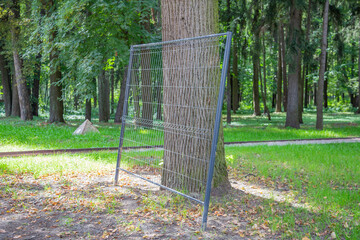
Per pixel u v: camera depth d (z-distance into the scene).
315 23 28.12
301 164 7.76
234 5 21.14
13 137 12.01
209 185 3.86
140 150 5.66
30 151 8.95
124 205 4.59
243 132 16.05
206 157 4.82
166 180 5.23
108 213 4.25
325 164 7.83
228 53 3.84
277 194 5.31
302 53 21.58
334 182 6.21
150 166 6.02
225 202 4.73
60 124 17.78
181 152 4.97
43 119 22.30
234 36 21.11
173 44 4.95
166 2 5.00
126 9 11.76
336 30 21.98
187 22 4.82
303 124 22.25
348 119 27.08
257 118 27.66
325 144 11.84
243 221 4.10
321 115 18.19
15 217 4.05
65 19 12.66
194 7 4.79
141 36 13.39
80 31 12.30
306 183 6.14
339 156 8.91
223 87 3.86
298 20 17.94
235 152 9.50
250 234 3.70
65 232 3.64
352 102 41.59
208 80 4.62
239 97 43.25
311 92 51.41
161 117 5.25
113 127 17.88
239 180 6.23
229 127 19.39
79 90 13.52
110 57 12.78
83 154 8.77
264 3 19.00
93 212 4.26
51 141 11.53
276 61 37.88
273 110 39.62
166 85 5.10
